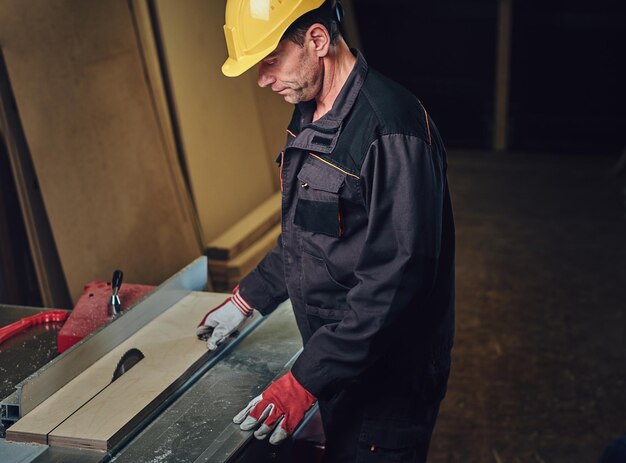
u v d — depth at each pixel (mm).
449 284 1939
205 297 2238
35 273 3285
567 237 5457
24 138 2984
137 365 1885
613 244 5352
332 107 1779
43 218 3031
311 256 1858
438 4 7008
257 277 2062
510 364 3947
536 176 6609
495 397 3682
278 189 4719
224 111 4215
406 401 1924
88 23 3273
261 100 4680
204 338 2018
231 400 1811
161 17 3736
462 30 7039
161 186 3514
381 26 7160
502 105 7066
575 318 4387
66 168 3064
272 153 4719
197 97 3975
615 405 3611
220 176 4086
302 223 1836
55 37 3107
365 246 1715
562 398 3670
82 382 1808
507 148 7234
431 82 7211
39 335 2068
